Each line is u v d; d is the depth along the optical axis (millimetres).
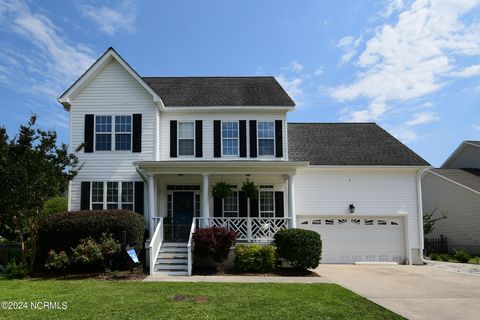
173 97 20703
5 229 17719
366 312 8992
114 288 11648
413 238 20000
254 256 15602
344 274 15742
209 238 15469
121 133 18859
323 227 20047
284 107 19688
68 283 12656
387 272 16422
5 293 10859
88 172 18531
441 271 16828
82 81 18672
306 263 15531
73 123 18828
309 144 21969
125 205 18438
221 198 19062
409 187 20391
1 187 14070
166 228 18328
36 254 15656
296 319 8266
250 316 8430
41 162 14617
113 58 19062
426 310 9398
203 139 19766
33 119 15031
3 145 14461
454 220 25531
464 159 31391
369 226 20172
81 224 15500
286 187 19812
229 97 20656
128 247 14438
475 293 11617
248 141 19812
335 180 20312
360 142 22312
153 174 17531
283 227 17312
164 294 10711
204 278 14055
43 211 16234
